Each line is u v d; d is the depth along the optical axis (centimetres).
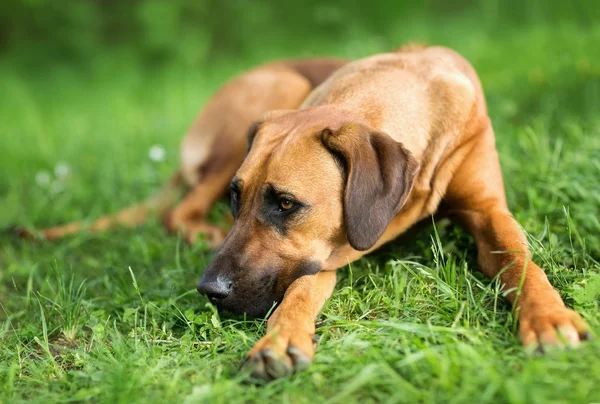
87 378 278
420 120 355
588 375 235
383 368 250
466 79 381
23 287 420
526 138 487
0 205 591
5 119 1016
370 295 326
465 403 227
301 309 288
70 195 582
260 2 1468
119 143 767
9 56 1435
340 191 317
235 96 520
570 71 645
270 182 312
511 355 261
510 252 323
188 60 1362
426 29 1131
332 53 1195
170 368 281
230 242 317
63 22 1470
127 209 518
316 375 252
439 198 365
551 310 268
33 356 321
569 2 880
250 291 308
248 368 258
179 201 534
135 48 1427
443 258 333
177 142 739
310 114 339
